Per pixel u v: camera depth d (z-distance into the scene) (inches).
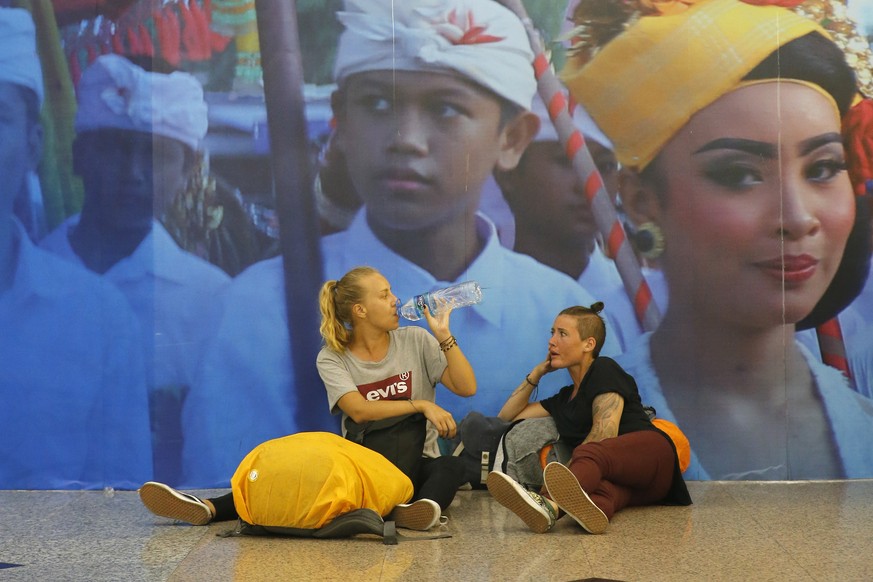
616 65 179.3
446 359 169.3
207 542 139.6
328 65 180.4
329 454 141.2
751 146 178.5
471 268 181.0
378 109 180.4
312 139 180.9
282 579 120.0
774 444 180.2
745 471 180.4
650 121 179.3
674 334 180.2
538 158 180.4
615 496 148.2
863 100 179.2
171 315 180.1
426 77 180.1
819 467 180.4
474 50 179.9
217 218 180.5
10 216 180.1
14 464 180.5
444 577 119.7
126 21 179.3
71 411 180.4
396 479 147.1
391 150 180.4
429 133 180.4
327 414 180.7
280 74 180.4
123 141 179.6
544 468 151.5
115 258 179.8
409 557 129.3
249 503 141.0
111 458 180.2
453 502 167.6
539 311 180.7
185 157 180.4
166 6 179.8
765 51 178.4
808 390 180.2
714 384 180.2
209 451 180.4
